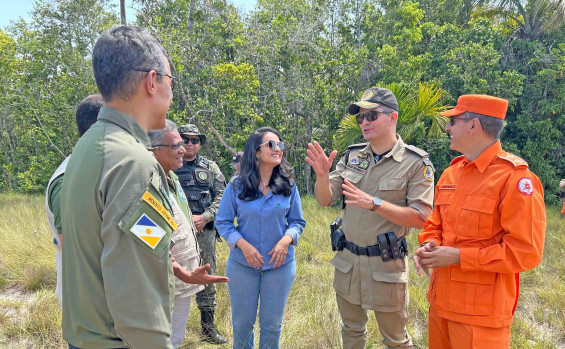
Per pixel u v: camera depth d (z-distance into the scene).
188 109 12.84
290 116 15.02
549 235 6.50
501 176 1.82
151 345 1.08
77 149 1.16
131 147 1.13
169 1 14.16
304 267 4.97
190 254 2.19
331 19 15.98
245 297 2.56
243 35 14.02
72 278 1.14
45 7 17.53
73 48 18.02
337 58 14.55
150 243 1.09
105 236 1.06
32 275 4.41
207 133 13.61
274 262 2.47
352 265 2.45
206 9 14.25
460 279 1.90
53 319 3.34
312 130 15.02
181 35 13.34
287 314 3.60
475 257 1.79
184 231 2.19
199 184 3.38
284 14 15.12
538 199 1.78
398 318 2.41
